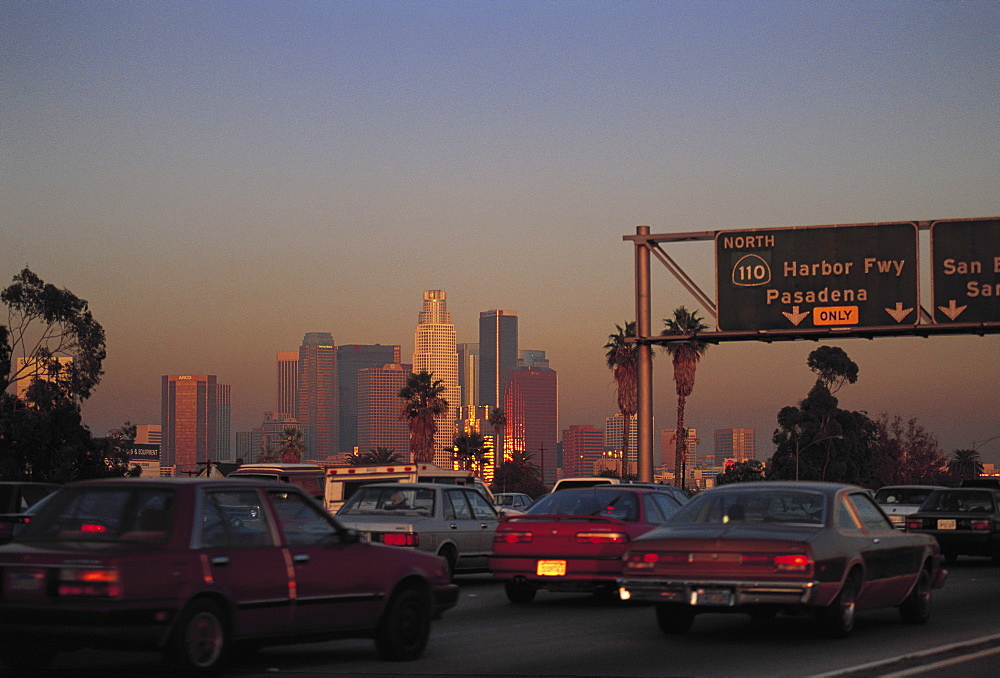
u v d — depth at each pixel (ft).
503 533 80.07
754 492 63.10
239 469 156.25
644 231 158.92
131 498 47.34
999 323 144.56
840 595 60.08
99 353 301.84
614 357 377.50
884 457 533.55
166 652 44.98
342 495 133.69
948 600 84.99
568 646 59.93
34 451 285.64
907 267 148.25
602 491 84.07
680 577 58.65
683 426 367.86
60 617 43.52
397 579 54.80
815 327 150.71
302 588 50.08
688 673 50.55
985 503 122.42
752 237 153.99
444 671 51.44
